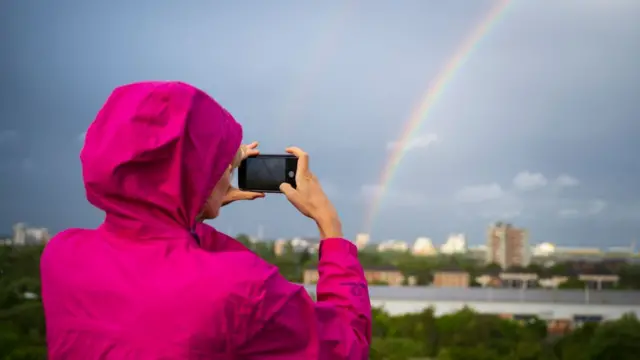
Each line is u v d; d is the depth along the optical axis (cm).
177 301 167
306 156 214
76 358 176
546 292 9412
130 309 170
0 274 5347
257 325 169
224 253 176
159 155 174
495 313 8550
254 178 213
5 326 4809
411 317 8025
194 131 175
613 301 9425
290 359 174
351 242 199
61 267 183
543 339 8044
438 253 13875
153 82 185
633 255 14000
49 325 184
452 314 8162
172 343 166
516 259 14200
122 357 168
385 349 7269
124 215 178
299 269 6347
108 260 178
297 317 175
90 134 181
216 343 167
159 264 174
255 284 170
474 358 7438
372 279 11594
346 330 182
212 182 179
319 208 204
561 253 14450
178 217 179
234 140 184
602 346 6588
